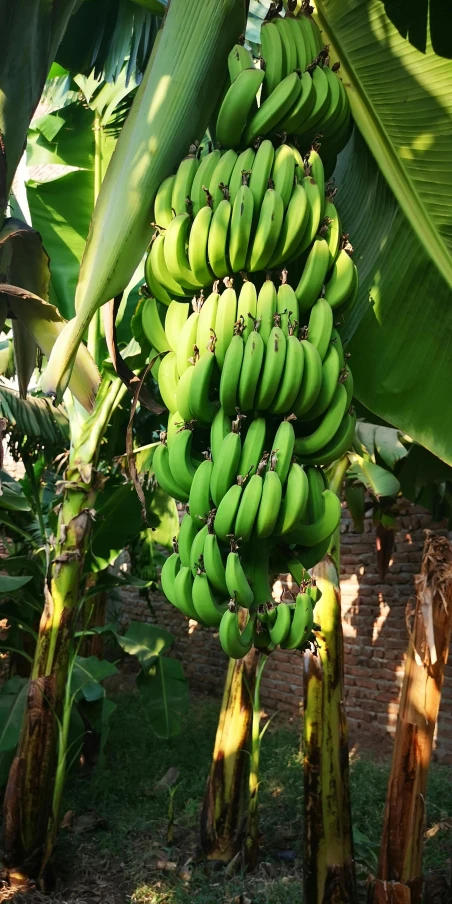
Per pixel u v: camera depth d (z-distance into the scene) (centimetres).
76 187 399
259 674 397
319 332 165
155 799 505
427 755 260
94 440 398
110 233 184
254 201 167
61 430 489
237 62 178
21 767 363
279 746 637
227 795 402
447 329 207
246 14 188
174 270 172
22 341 276
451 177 200
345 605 750
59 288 407
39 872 363
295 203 167
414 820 258
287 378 156
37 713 367
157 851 420
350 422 174
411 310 211
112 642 951
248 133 179
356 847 402
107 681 972
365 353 216
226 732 410
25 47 211
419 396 209
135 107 191
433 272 208
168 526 505
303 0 196
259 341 156
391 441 412
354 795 483
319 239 174
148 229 188
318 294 173
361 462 402
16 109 215
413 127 200
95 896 363
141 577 659
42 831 363
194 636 964
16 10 207
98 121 385
